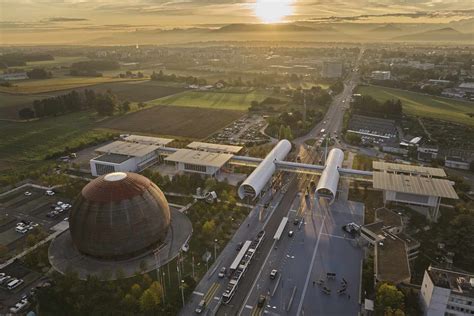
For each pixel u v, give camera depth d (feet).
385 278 349.61
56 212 501.15
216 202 525.34
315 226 475.72
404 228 465.47
